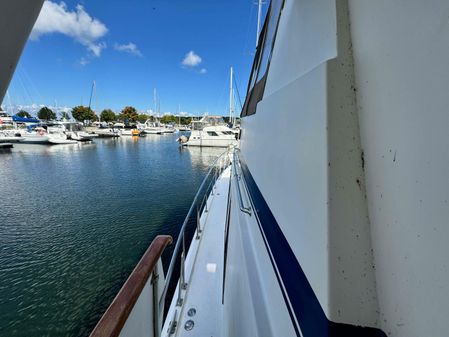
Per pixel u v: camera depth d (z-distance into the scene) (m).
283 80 1.17
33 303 5.11
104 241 7.49
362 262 0.56
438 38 0.42
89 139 39.22
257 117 1.82
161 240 1.27
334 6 0.69
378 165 0.55
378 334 0.53
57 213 9.64
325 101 0.63
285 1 1.37
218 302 2.09
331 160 0.60
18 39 0.56
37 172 17.27
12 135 33.81
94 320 4.75
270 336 0.83
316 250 0.62
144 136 54.53
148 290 1.12
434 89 0.42
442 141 0.41
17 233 7.98
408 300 0.47
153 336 1.19
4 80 0.56
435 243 0.42
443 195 0.41
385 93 0.54
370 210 0.57
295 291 0.72
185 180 15.06
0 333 4.49
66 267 6.25
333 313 0.54
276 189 1.05
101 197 11.67
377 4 0.57
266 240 1.12
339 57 0.65
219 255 2.78
